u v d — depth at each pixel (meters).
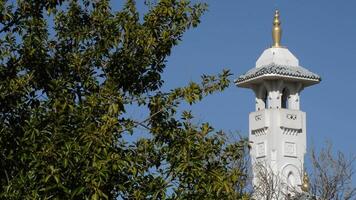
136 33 25.23
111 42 25.23
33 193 21.16
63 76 24.89
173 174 23.03
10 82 23.27
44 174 21.39
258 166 62.22
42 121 22.67
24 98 23.77
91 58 25.14
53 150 21.59
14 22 25.02
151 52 25.33
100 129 22.33
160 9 25.42
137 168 22.83
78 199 21.47
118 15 25.55
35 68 24.62
